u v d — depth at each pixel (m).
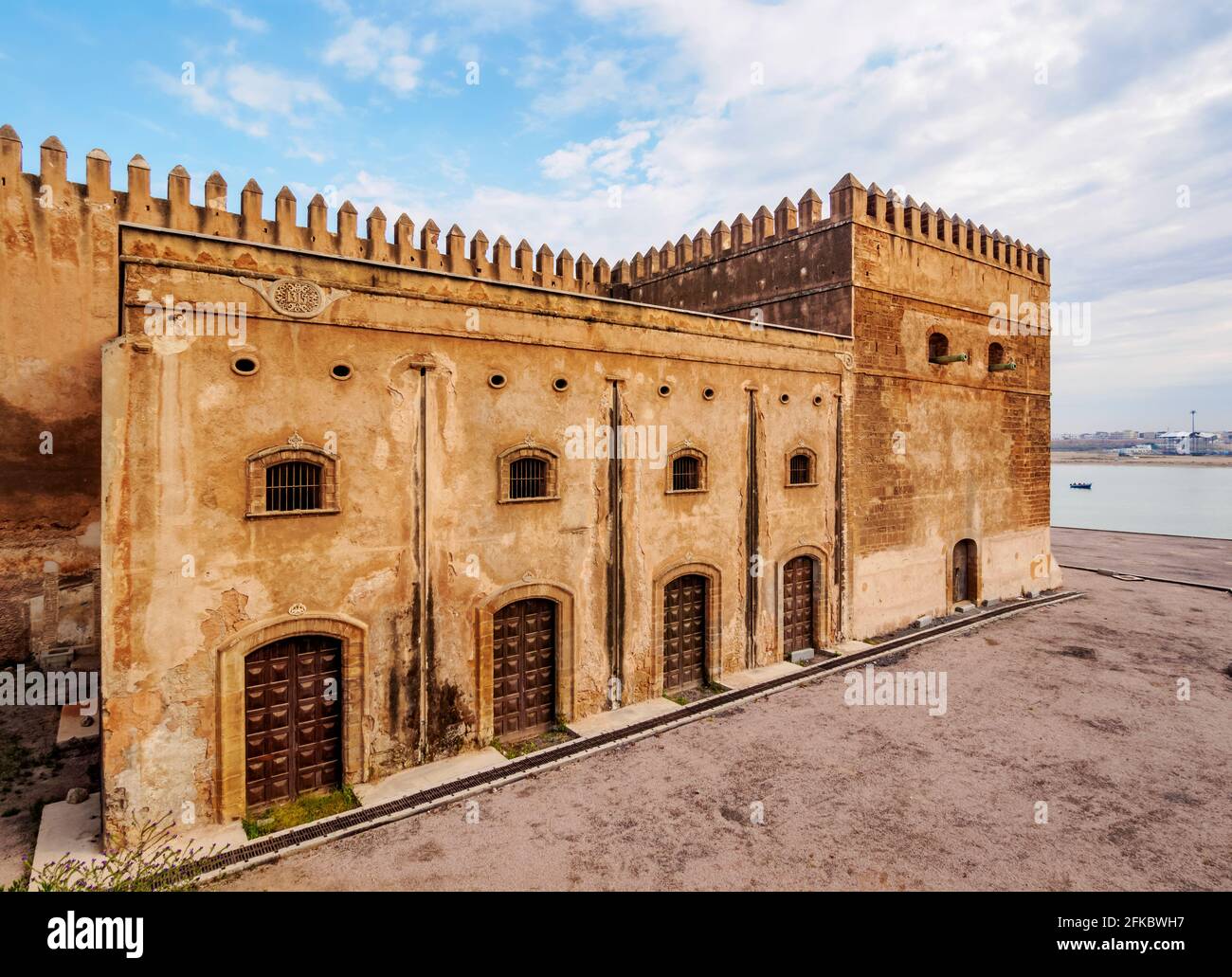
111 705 9.02
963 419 22.44
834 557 18.67
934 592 21.62
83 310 16.98
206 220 17.75
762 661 17.16
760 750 12.67
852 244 18.28
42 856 9.09
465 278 12.02
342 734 10.97
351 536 10.91
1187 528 50.38
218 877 8.73
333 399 10.69
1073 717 14.22
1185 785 11.41
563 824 10.12
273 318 10.14
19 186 16.25
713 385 15.83
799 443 17.64
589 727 13.52
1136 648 19.05
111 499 8.97
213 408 9.68
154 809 9.37
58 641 16.80
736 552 16.45
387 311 11.18
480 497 12.33
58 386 16.77
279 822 10.02
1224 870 9.12
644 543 14.74
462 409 12.05
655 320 14.70
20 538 16.41
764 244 20.62
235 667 9.90
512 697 13.06
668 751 12.59
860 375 18.86
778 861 9.27
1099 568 31.91
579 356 13.55
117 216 17.22
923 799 10.92
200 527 9.60
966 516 22.73
